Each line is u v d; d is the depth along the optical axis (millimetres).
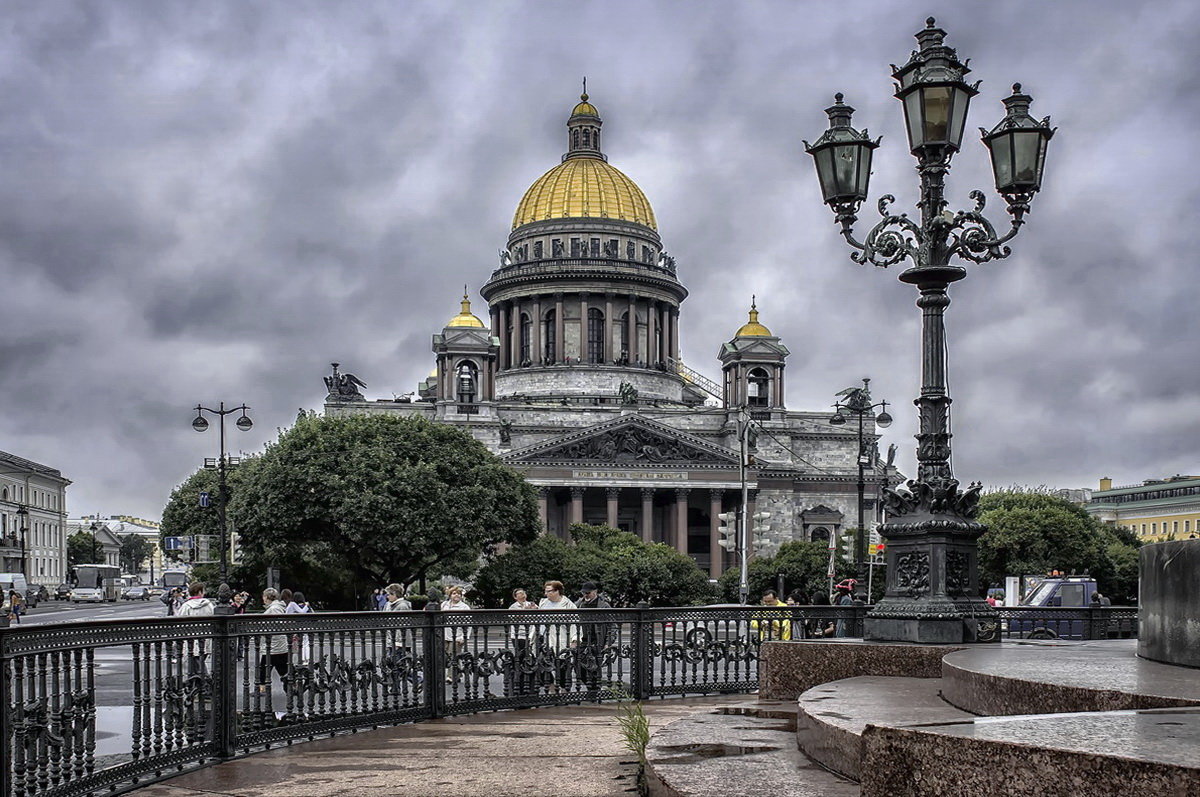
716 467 150250
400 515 86188
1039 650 15203
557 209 181125
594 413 162750
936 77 19266
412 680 19906
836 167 20172
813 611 24500
